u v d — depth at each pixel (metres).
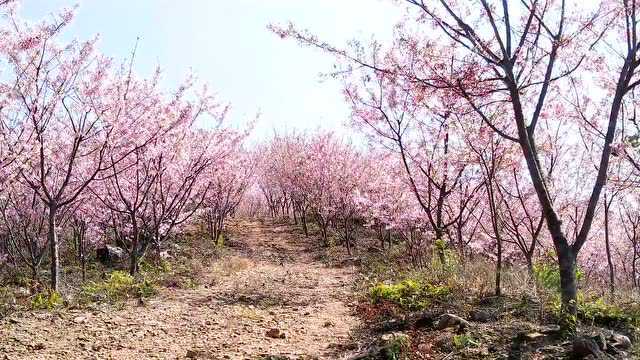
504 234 12.70
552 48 6.69
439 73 7.17
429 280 8.43
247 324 7.53
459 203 12.04
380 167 16.55
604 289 8.94
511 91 6.44
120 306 8.43
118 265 15.23
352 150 20.91
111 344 6.38
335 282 11.94
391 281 10.31
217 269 13.63
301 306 9.00
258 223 30.42
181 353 6.07
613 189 10.84
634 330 5.45
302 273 13.91
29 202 13.94
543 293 6.75
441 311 6.54
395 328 6.43
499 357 4.90
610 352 4.79
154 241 15.03
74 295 9.48
